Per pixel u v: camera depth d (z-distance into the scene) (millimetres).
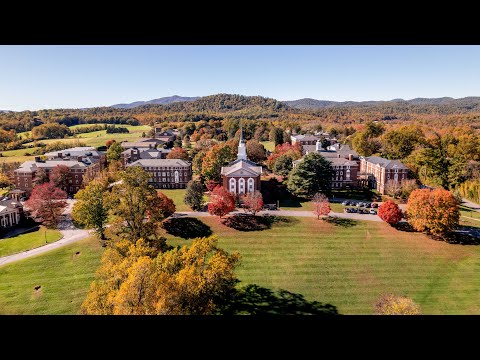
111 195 46000
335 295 40344
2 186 89312
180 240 54469
